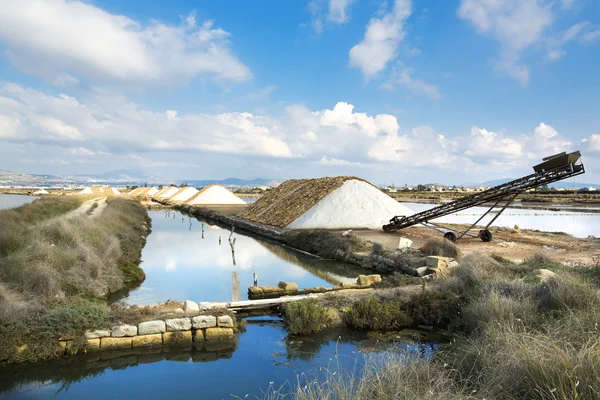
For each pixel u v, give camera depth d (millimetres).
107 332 6715
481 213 37625
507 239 17609
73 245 11758
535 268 9906
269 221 26984
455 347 5871
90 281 9703
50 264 9289
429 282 9875
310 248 18000
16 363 6148
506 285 7656
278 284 10898
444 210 18141
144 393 5383
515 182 15062
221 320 7238
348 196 24734
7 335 6203
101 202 37312
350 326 7793
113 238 15078
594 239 17797
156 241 21469
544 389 3531
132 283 11648
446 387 4148
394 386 4062
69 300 8070
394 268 12875
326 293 9469
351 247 15812
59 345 6418
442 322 7816
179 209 51250
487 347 4980
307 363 6211
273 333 7520
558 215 35562
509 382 3902
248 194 102688
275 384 5578
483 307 6621
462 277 9109
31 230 12148
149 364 6305
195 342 7004
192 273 13289
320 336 7352
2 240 10570
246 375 5867
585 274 8453
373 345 6867
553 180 13773
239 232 26578
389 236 18844
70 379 5801
